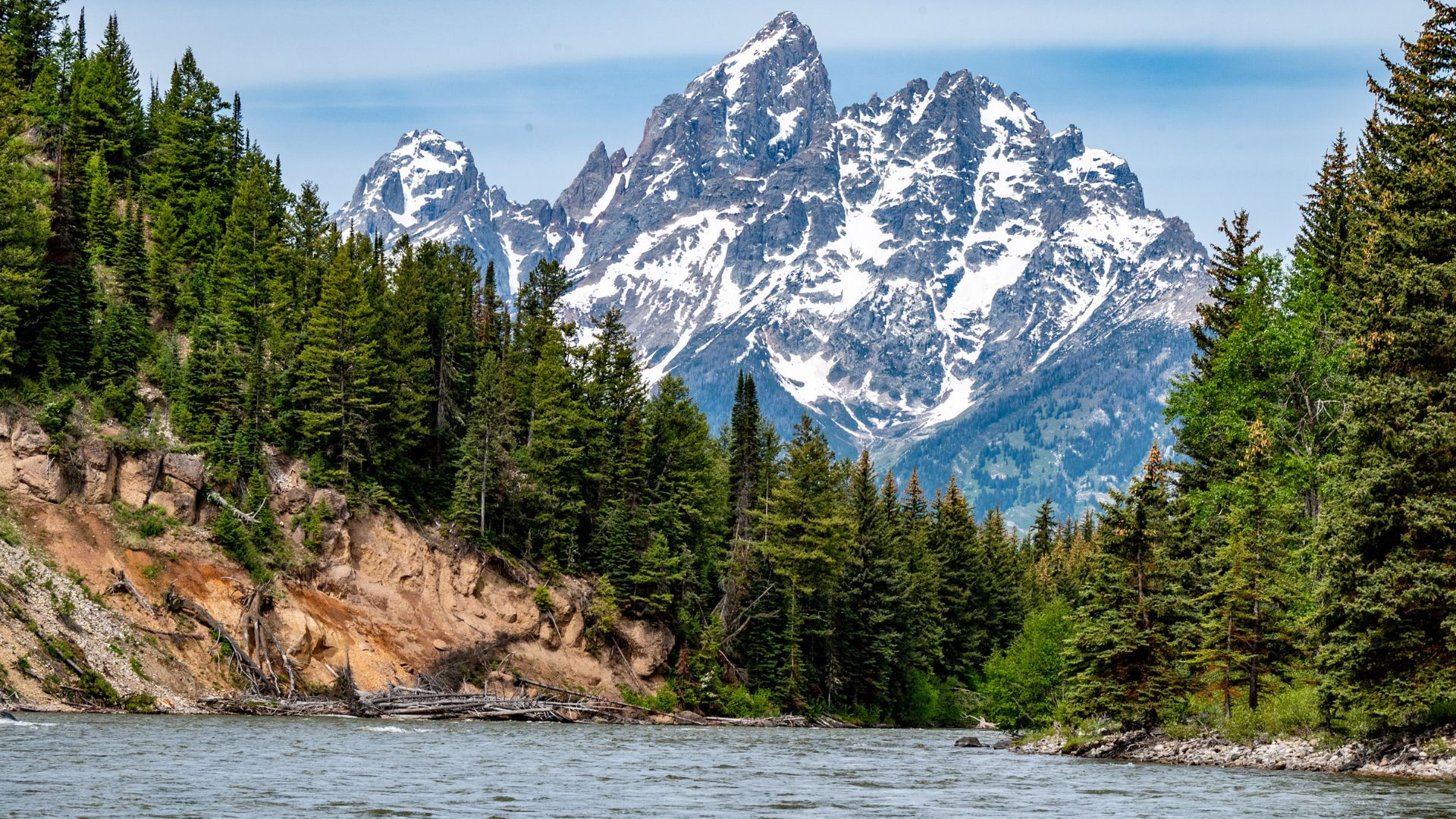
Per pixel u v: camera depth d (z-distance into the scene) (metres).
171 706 135.25
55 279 169.62
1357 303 120.44
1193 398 145.25
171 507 160.25
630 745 131.75
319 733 119.31
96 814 65.38
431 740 120.62
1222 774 107.56
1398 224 109.81
